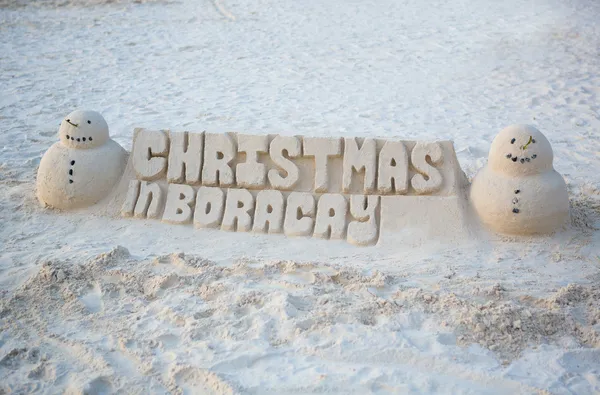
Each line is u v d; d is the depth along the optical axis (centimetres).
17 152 815
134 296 490
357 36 1434
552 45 1316
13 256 554
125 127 917
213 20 1617
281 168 615
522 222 566
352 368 402
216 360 409
